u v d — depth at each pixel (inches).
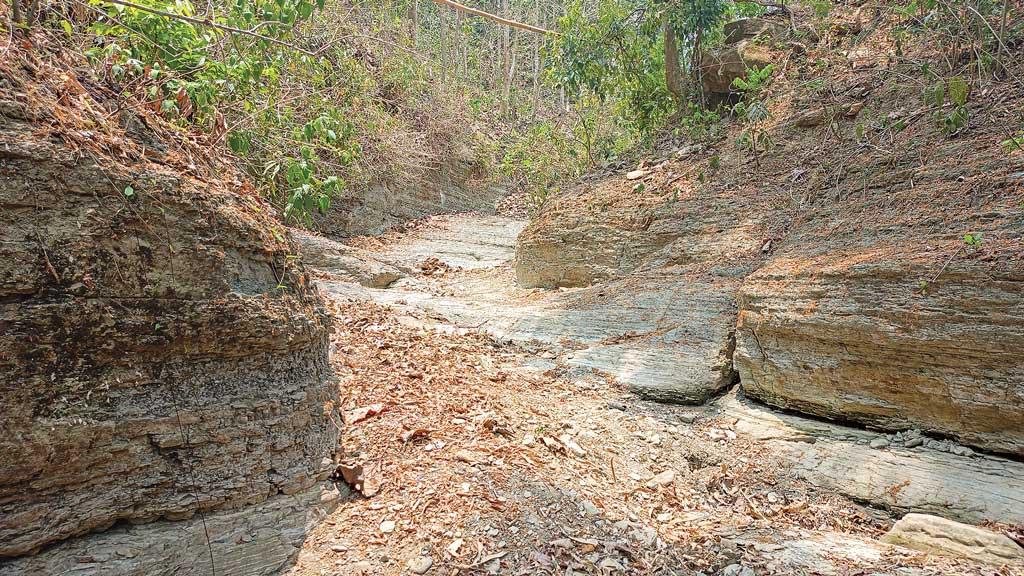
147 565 85.5
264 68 215.3
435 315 253.1
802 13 355.3
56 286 78.0
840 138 253.0
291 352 106.7
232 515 95.9
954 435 134.3
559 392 184.1
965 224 147.2
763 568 105.2
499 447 136.4
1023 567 101.6
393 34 592.4
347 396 145.0
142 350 86.4
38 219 77.2
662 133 372.5
